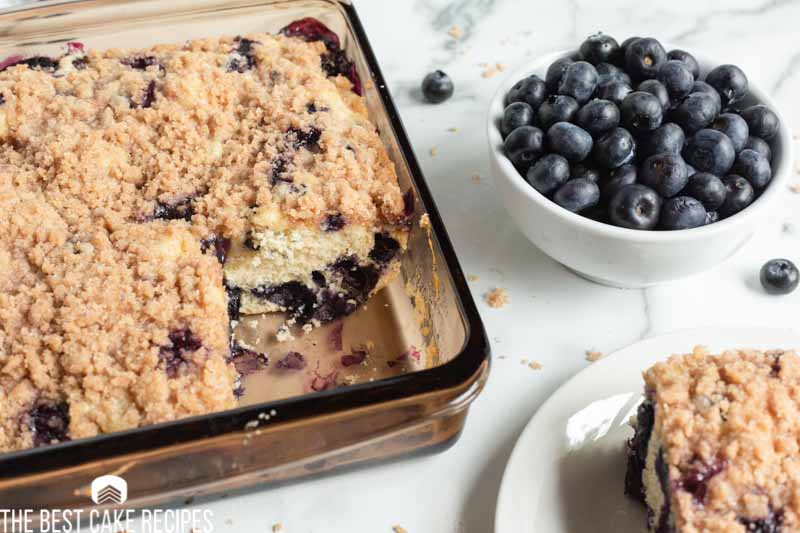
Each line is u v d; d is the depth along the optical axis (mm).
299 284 558
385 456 496
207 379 482
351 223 541
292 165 545
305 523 488
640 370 507
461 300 486
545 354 536
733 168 521
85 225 526
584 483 481
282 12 609
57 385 482
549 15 683
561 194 514
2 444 476
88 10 597
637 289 557
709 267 526
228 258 547
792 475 439
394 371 533
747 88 548
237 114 569
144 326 494
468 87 644
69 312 492
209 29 610
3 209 524
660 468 456
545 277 563
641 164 520
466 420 514
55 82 577
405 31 674
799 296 556
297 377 531
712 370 465
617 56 554
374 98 574
